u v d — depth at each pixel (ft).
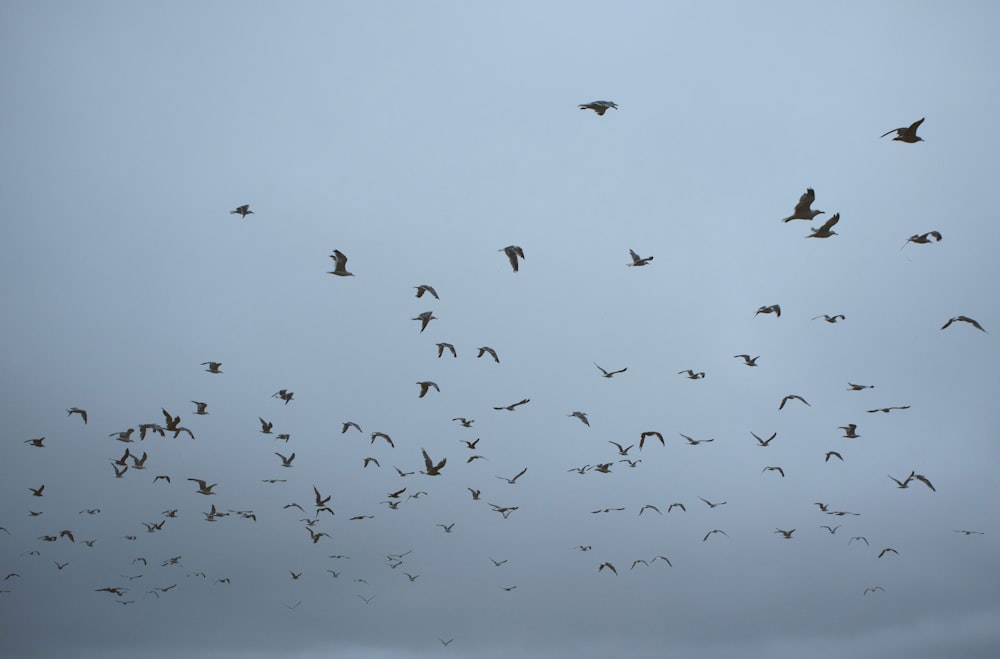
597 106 138.10
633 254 178.09
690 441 236.63
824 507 300.40
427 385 195.72
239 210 190.39
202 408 229.04
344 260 177.68
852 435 224.33
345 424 228.02
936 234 155.53
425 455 200.95
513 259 142.92
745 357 199.21
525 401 217.15
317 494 280.31
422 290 173.99
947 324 153.17
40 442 224.53
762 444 235.20
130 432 236.84
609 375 207.92
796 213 129.18
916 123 122.52
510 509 275.18
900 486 240.94
